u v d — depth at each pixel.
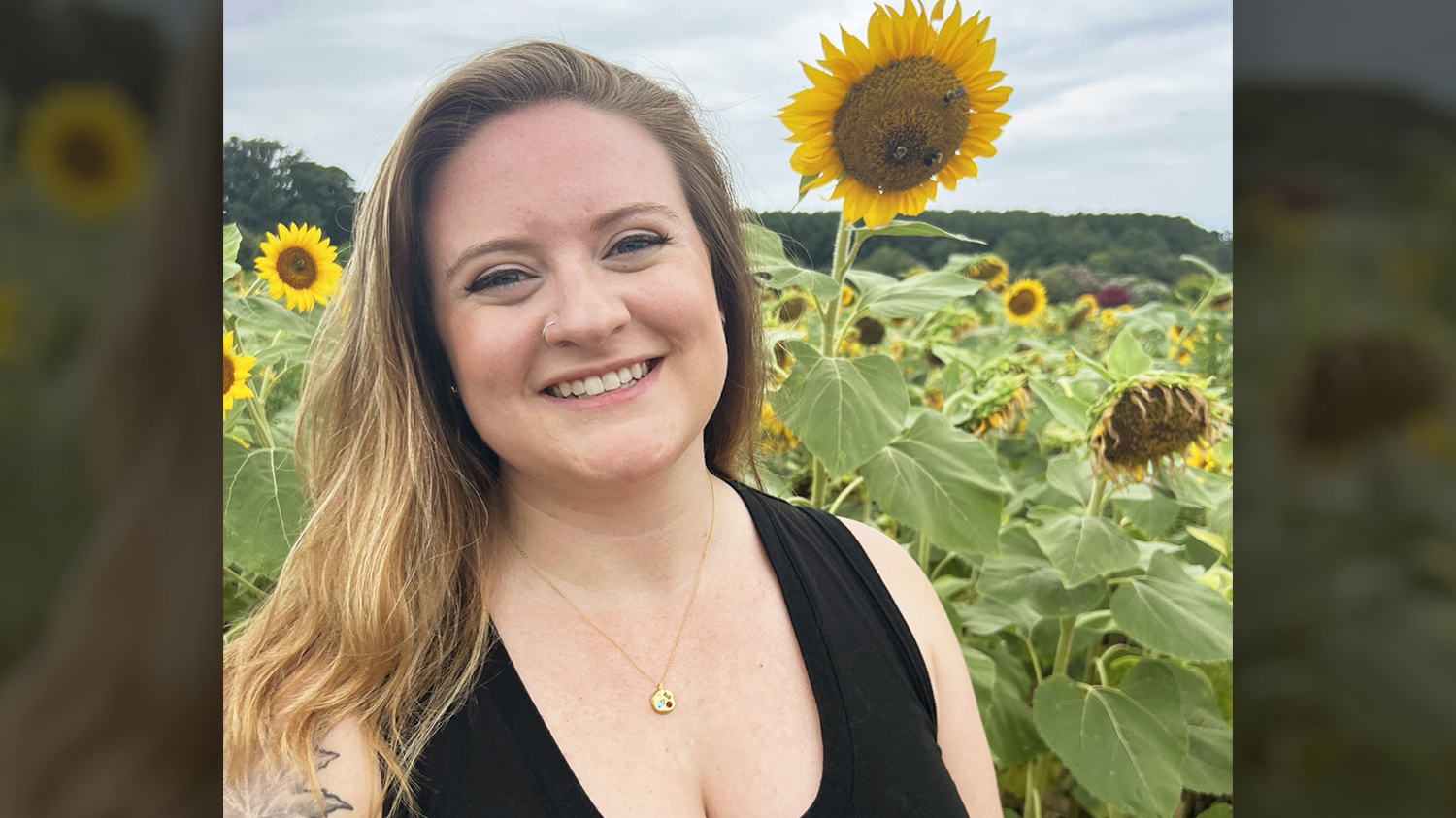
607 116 1.14
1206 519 1.93
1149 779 1.53
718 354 1.17
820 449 1.55
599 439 1.08
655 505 1.17
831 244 1.94
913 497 1.60
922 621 1.33
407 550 1.14
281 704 1.10
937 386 2.01
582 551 1.17
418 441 1.17
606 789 1.03
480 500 1.21
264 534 1.57
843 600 1.26
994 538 1.58
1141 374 1.57
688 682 1.12
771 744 1.10
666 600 1.17
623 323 1.04
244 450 1.61
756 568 1.25
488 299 1.08
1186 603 1.59
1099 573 1.55
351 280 1.25
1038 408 2.02
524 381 1.07
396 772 1.03
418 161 1.11
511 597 1.17
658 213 1.10
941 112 1.53
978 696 1.63
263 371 1.68
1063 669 1.72
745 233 1.47
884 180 1.56
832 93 1.52
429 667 1.11
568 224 1.06
